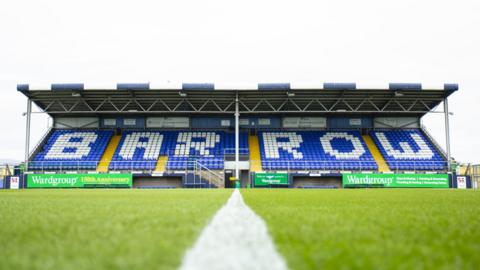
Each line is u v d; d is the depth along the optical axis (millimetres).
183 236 2109
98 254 1645
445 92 27203
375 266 1431
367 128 31828
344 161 28672
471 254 1654
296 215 3379
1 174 27906
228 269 1391
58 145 29969
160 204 5246
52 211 3965
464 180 25984
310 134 31422
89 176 25922
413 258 1568
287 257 1573
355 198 7812
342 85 25594
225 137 31188
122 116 31953
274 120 31969
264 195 9844
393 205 5164
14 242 1971
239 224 2646
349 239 2018
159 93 27328
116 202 5953
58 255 1643
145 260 1523
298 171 26891
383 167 28203
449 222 2840
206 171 26953
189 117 31906
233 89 25797
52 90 26000
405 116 31859
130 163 28312
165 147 29891
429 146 30062
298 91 26938
